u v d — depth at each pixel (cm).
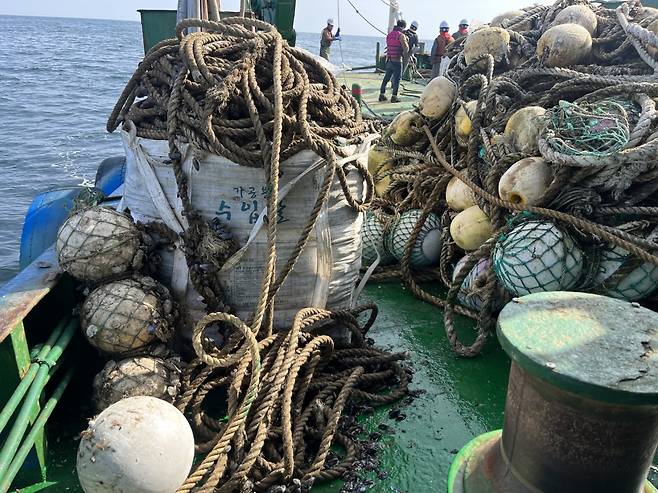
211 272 283
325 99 314
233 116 294
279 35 312
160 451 195
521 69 468
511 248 322
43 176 1295
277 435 261
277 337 290
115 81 3450
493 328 381
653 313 174
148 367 261
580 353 154
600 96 382
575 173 326
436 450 272
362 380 306
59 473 250
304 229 280
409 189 492
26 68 4075
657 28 475
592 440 152
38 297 253
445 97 486
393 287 446
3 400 240
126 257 279
